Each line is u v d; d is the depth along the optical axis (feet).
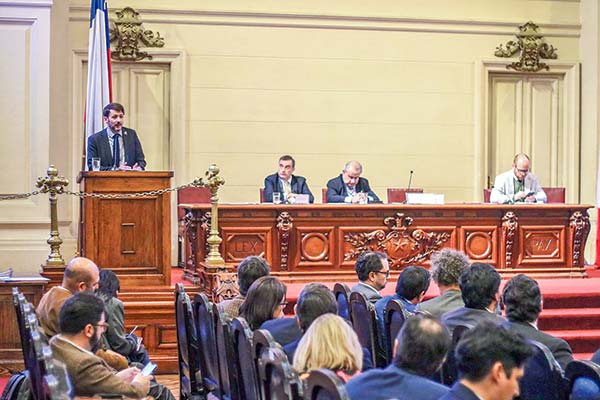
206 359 17.70
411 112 42.37
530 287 14.85
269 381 11.78
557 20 43.65
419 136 42.45
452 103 42.73
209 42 40.63
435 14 42.47
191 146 40.57
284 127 41.37
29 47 36.04
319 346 11.64
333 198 33.86
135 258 27.25
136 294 27.02
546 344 14.30
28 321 13.83
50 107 38.63
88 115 34.65
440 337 10.65
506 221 32.07
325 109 41.68
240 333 14.26
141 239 27.27
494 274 15.92
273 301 16.51
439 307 17.97
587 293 28.50
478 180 42.80
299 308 14.64
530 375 12.66
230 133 40.88
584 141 43.65
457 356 9.69
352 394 10.51
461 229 31.89
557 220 32.60
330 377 8.87
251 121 41.06
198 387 18.86
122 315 20.16
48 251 36.14
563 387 12.28
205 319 17.22
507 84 43.78
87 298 14.35
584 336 27.09
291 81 41.37
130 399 14.43
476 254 32.01
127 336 20.67
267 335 12.34
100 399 14.12
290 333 15.23
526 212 32.30
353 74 41.88
